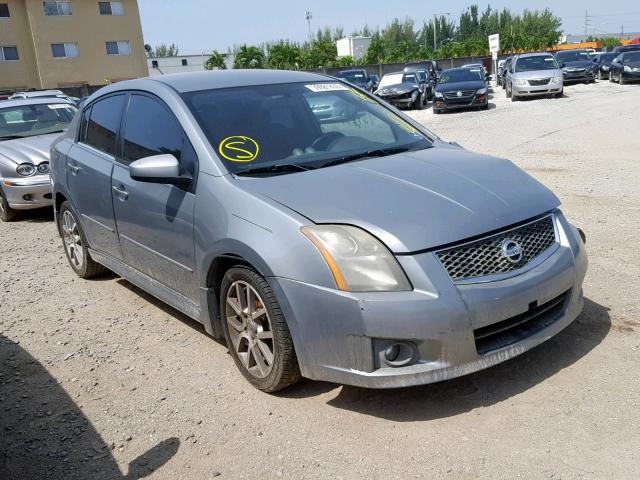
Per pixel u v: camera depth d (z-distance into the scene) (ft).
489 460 9.05
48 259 21.70
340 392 11.23
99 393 12.01
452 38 351.05
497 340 10.29
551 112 57.72
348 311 9.59
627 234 18.94
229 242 10.98
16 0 154.92
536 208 11.04
